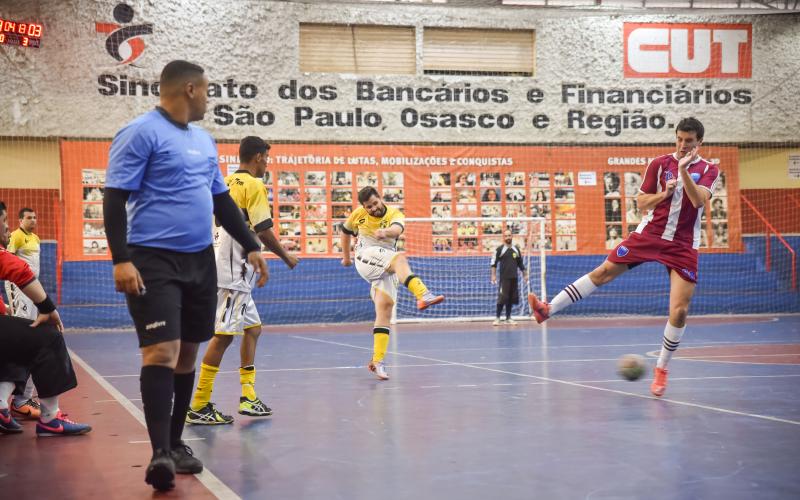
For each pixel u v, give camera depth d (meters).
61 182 16.80
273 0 18.00
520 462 3.61
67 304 16.69
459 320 17.88
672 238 5.86
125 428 4.74
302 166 17.95
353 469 3.53
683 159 5.63
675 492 3.04
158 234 3.42
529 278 18.20
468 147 18.61
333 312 17.78
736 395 5.70
